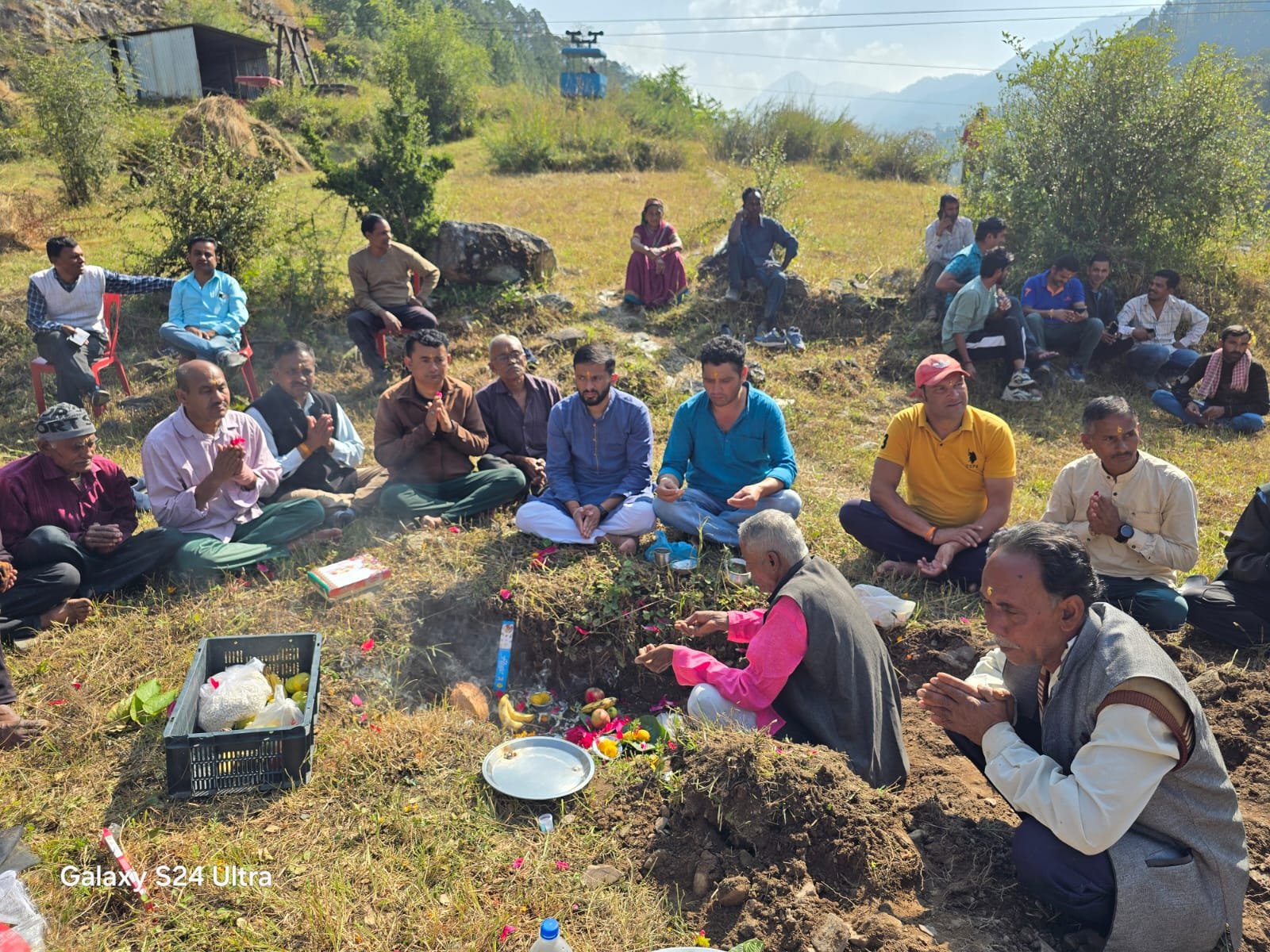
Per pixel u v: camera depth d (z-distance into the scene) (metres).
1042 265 10.52
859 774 3.55
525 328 9.48
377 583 4.93
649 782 3.63
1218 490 6.93
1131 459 4.60
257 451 5.45
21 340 8.88
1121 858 2.64
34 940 2.85
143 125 15.53
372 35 53.00
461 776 3.69
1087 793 2.61
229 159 10.00
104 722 3.97
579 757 3.80
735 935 2.92
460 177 17.08
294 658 4.23
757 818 3.17
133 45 24.27
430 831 3.39
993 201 10.87
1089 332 9.21
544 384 6.31
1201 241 10.55
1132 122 10.08
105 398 7.72
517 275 10.00
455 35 25.86
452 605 4.96
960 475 5.20
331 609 4.77
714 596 4.91
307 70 33.31
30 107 18.42
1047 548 2.70
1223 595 4.68
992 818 3.48
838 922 2.86
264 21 34.12
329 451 5.91
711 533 5.25
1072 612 2.73
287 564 5.20
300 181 15.84
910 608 4.73
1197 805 2.66
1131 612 4.74
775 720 3.84
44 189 14.70
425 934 2.92
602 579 5.00
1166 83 10.14
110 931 2.95
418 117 10.11
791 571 3.81
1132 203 10.38
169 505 5.05
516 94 26.78
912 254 11.90
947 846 3.27
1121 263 10.38
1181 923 2.63
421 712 4.19
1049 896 2.81
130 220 13.06
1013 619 2.75
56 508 4.77
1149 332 9.39
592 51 29.33
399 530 5.65
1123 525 4.60
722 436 5.35
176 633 4.57
